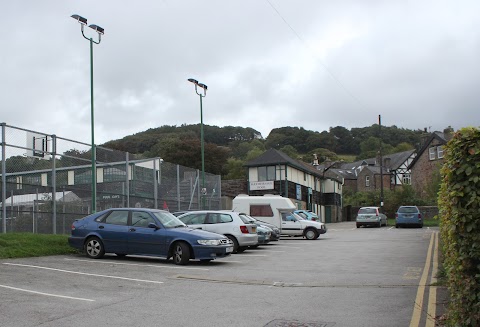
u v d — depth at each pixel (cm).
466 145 562
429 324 695
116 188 2209
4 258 1363
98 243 1480
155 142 8481
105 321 739
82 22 1966
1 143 1602
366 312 800
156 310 820
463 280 552
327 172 7731
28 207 1730
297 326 711
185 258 1403
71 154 1956
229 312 807
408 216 3844
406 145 10238
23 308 808
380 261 1531
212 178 3306
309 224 2658
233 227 1855
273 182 5425
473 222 546
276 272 1292
